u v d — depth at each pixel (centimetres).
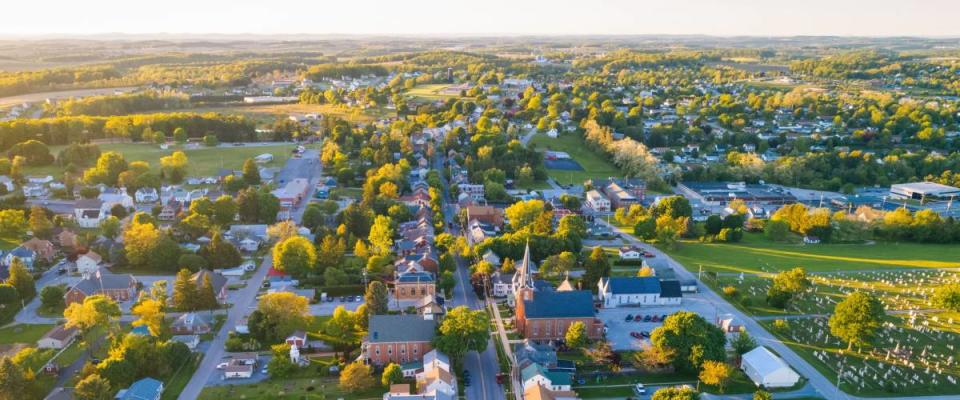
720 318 18325
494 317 18800
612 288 19712
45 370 15125
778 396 14638
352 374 14450
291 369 15450
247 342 16688
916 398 14712
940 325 18550
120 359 14562
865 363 16188
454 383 14838
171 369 15275
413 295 19812
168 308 18825
